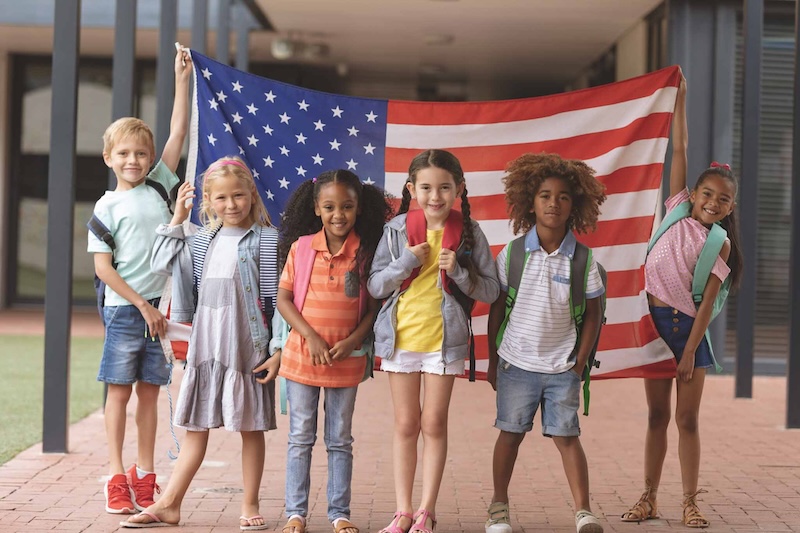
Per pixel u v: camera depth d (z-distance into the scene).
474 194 5.87
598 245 5.72
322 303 4.74
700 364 5.14
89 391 9.78
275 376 4.91
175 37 10.16
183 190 5.08
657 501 5.70
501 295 4.89
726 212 5.17
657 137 5.71
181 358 5.71
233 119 5.84
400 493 4.73
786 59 12.08
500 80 20.39
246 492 4.94
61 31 6.79
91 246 5.27
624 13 13.57
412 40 16.22
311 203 4.95
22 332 15.56
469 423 8.39
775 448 7.36
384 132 5.89
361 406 9.21
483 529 5.03
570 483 4.80
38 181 20.14
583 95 5.79
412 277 4.74
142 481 5.32
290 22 15.16
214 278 4.89
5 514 5.14
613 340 5.63
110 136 5.33
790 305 8.13
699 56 11.88
